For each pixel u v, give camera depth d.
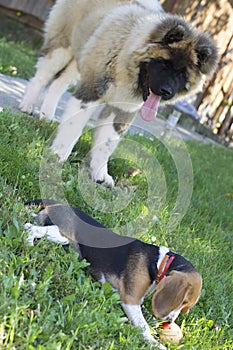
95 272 4.33
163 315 3.97
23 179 5.14
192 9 14.76
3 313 3.31
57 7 7.57
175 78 5.95
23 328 3.31
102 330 3.70
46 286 3.74
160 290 4.01
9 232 4.16
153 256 4.31
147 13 6.34
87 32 6.77
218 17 15.13
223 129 16.45
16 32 16.94
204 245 6.14
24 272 3.91
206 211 7.77
